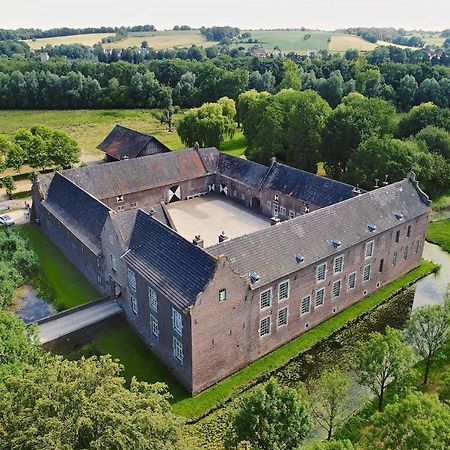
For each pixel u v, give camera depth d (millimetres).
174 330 41688
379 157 77875
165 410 26969
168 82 194250
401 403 28453
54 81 171250
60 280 59812
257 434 29094
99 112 168875
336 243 49906
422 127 101688
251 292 42594
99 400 24172
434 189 87312
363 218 54500
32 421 23438
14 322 37000
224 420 39125
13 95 170625
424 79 148750
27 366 28844
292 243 47875
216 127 106312
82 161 110375
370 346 37031
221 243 44312
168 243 45500
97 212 59062
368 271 55469
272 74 178250
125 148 99312
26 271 60781
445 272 63219
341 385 34562
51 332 48188
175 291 40719
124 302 51094
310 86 156000
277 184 77250
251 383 43000
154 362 45625
